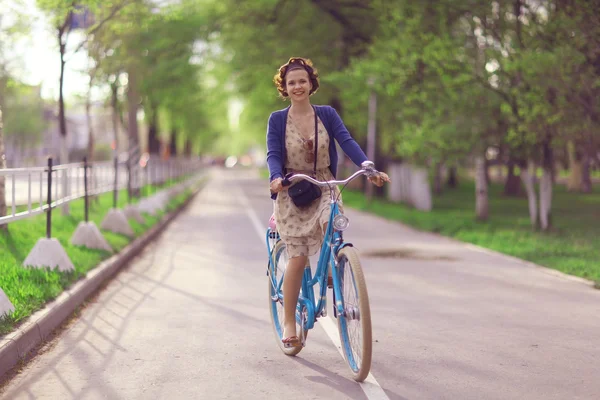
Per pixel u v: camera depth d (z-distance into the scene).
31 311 7.96
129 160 23.06
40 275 9.88
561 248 16.06
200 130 78.06
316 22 35.81
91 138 28.06
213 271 13.04
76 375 6.30
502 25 17.94
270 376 6.25
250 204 36.19
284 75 6.41
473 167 23.88
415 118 23.02
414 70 19.42
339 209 6.14
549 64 16.30
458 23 19.66
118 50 25.84
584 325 8.45
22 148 84.19
